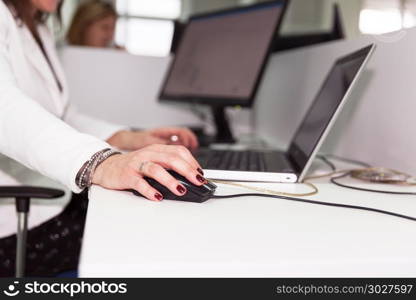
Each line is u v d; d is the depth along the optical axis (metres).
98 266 0.35
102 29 2.72
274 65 1.69
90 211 0.49
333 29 1.73
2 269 0.98
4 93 0.73
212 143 1.41
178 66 1.71
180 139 1.18
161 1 6.67
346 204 0.57
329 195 0.63
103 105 1.79
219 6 6.28
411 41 0.79
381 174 0.75
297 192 0.64
